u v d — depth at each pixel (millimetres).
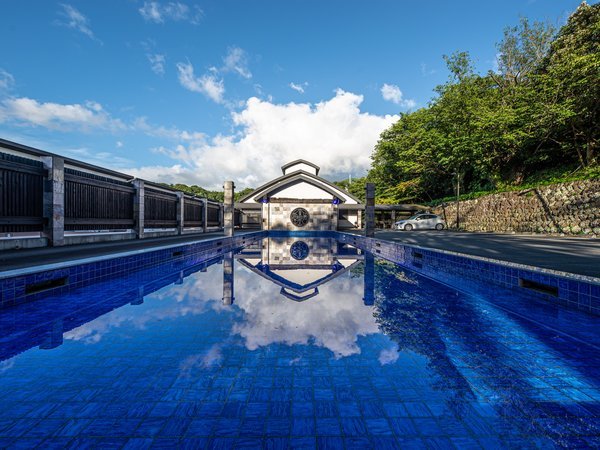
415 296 4125
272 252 9961
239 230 20031
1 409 1561
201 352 2293
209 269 6453
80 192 8234
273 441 1357
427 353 2312
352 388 1808
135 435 1382
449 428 1465
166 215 13047
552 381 1918
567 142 15273
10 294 3367
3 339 2510
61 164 7410
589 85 12625
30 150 6691
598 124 13977
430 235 13359
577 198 12367
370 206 11055
